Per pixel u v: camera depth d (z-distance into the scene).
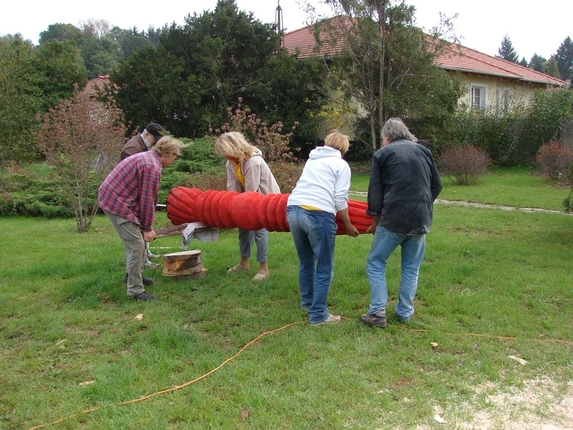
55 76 26.80
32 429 2.98
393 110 18.69
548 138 21.00
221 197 5.29
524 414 3.13
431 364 3.75
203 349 4.00
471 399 3.29
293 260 6.59
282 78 20.78
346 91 19.42
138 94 20.41
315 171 4.33
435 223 9.42
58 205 11.32
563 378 3.56
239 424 2.99
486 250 7.08
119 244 7.78
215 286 5.61
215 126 19.53
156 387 3.43
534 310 4.81
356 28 18.38
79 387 3.44
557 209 11.20
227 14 21.17
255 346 4.06
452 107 19.92
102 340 4.20
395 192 4.10
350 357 3.84
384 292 4.38
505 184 16.12
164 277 5.86
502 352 3.95
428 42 18.31
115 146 9.05
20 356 3.93
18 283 5.71
